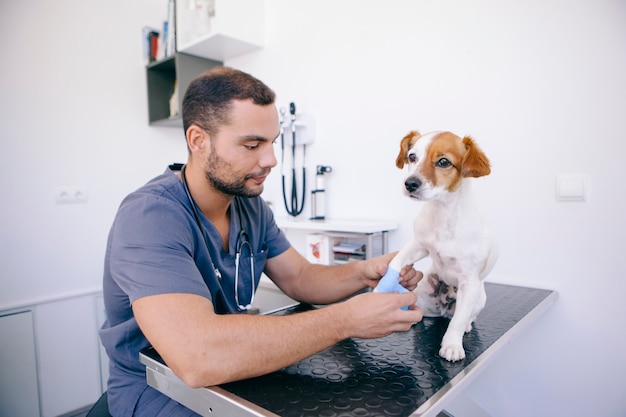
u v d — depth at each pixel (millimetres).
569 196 1117
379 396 586
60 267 1800
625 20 1021
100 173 1924
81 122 1854
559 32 1117
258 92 745
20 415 1692
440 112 1349
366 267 964
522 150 1194
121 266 672
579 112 1098
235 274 928
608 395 1097
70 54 1812
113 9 1949
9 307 1647
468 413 1099
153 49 2070
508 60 1204
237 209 974
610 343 1086
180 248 709
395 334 855
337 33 1609
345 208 1633
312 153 1729
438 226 790
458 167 761
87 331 1880
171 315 595
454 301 924
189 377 563
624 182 1043
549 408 1195
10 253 1660
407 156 858
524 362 1231
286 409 552
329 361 720
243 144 747
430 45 1358
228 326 592
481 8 1246
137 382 808
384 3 1464
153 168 2125
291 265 1063
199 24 1908
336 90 1627
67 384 1821
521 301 1058
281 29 1813
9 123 1643
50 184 1762
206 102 743
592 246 1099
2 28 1613
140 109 2068
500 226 1249
